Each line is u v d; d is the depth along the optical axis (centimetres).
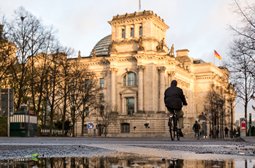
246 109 6022
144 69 10850
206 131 13512
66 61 7388
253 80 4062
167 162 849
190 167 743
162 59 10888
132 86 11088
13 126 4591
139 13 11181
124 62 11225
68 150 1343
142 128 10556
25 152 1222
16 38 6156
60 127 8394
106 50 13375
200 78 14638
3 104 4588
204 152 1222
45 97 7406
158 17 11369
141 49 10700
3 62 6228
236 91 5831
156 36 11375
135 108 10988
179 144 2103
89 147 1603
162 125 10556
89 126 5791
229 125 15538
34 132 4947
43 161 891
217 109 11031
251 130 6206
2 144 1970
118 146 1730
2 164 823
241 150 1387
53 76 7094
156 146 1739
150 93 10750
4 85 6638
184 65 14162
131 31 11362
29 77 6806
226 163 827
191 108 14350
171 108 2827
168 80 11425
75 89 8219
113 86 11138
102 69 11731
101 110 10931
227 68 3891
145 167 740
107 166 769
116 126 10888
